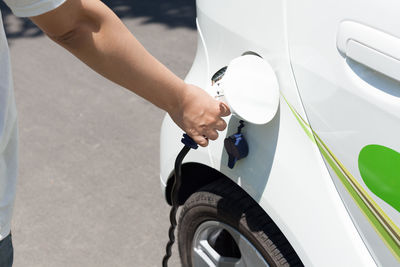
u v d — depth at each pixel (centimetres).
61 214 318
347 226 160
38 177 346
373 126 145
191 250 242
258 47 178
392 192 144
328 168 162
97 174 346
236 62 171
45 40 511
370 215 153
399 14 135
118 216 315
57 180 343
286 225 175
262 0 175
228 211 207
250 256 206
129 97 419
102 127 389
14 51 497
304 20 160
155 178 341
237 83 168
